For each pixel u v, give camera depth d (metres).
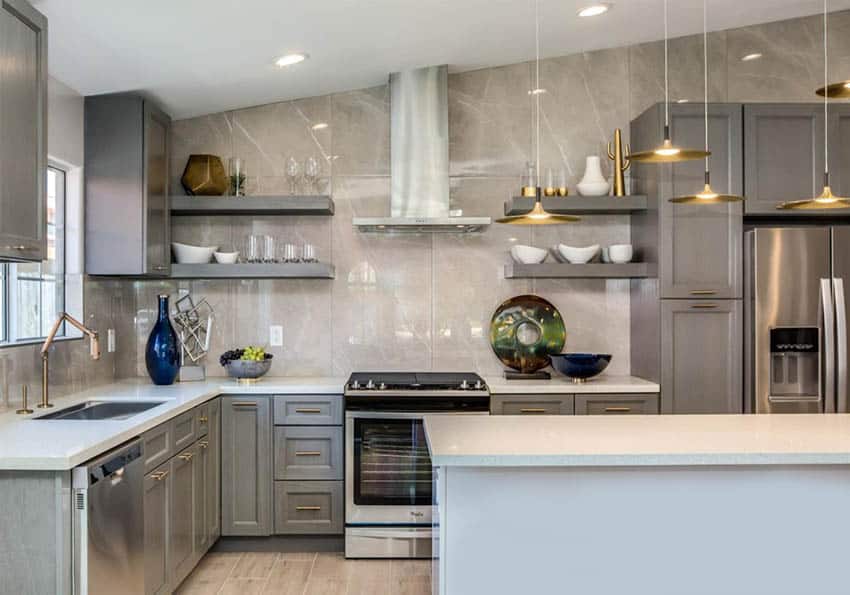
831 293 4.14
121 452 2.65
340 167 4.77
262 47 3.67
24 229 2.61
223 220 4.74
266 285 4.78
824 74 4.79
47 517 2.33
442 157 4.48
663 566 2.51
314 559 4.13
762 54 4.78
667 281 4.27
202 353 4.73
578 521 2.50
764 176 4.31
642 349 4.56
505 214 4.65
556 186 4.54
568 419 3.00
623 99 4.80
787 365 4.21
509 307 4.74
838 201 2.90
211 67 3.81
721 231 4.29
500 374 4.79
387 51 4.10
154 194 4.12
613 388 4.23
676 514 2.51
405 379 4.36
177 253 4.47
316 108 4.76
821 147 4.33
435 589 2.79
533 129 4.80
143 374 4.74
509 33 4.16
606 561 2.50
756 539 2.53
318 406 4.22
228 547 4.27
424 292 4.80
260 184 4.74
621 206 4.44
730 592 2.52
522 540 2.49
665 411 4.25
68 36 3.14
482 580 2.48
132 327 4.70
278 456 4.21
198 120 4.71
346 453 4.12
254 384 4.31
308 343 4.78
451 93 4.79
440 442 2.49
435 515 2.77
